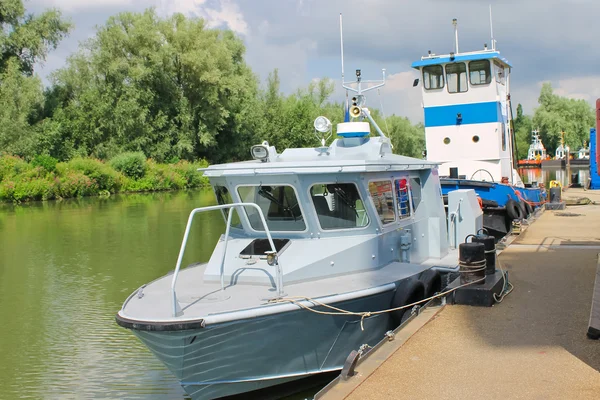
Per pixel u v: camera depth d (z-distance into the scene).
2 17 49.25
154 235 21.52
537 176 56.97
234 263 7.93
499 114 19.31
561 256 11.54
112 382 8.61
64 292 13.59
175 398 8.08
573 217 18.36
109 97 50.06
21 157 44.72
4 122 44.09
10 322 11.38
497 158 19.19
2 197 35.97
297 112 60.50
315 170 7.77
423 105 19.86
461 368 5.97
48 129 48.34
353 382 5.70
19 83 46.81
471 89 19.27
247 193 8.23
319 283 7.75
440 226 10.18
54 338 10.48
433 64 19.42
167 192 44.66
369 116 10.18
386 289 7.81
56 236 21.72
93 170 42.25
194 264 9.39
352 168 7.84
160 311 6.88
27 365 9.25
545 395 5.30
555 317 7.51
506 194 17.62
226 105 54.19
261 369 7.22
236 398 7.48
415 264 8.96
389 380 5.74
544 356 6.21
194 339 6.61
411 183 9.77
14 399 8.06
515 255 11.82
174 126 52.28
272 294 7.25
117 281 14.55
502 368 5.93
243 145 57.59
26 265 16.55
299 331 7.23
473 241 8.88
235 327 6.73
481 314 7.71
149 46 51.50
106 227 23.88
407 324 7.34
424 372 5.90
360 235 8.36
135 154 46.34
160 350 6.83
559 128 96.50
